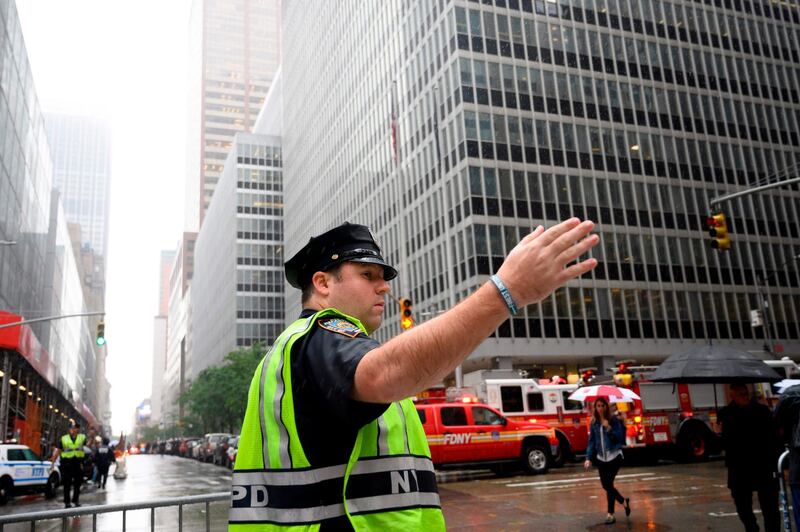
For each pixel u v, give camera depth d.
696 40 47.09
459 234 39.53
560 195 40.41
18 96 36.12
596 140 42.28
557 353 37.66
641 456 19.81
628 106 43.78
